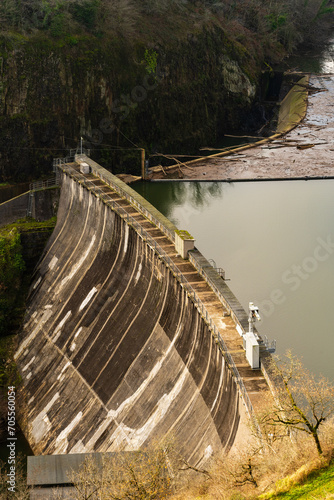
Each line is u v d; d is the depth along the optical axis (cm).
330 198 16312
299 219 15138
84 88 16800
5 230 13662
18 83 15662
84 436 9869
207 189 17050
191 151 19725
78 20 17512
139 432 9019
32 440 10556
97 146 17112
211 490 6481
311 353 10512
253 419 6550
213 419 7819
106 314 11081
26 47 16000
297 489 5703
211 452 7519
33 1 16888
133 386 9681
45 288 12762
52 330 11894
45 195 14362
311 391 6669
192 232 14750
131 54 18400
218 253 13775
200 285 9238
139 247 10894
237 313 8362
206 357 8438
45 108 15975
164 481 7019
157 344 9688
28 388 11381
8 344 12381
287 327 11219
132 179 17388
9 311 12762
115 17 18425
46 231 13712
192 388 8569
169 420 8662
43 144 15900
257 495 5925
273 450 6272
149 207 11756
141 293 10594
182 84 19788
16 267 13212
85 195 13012
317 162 18462
